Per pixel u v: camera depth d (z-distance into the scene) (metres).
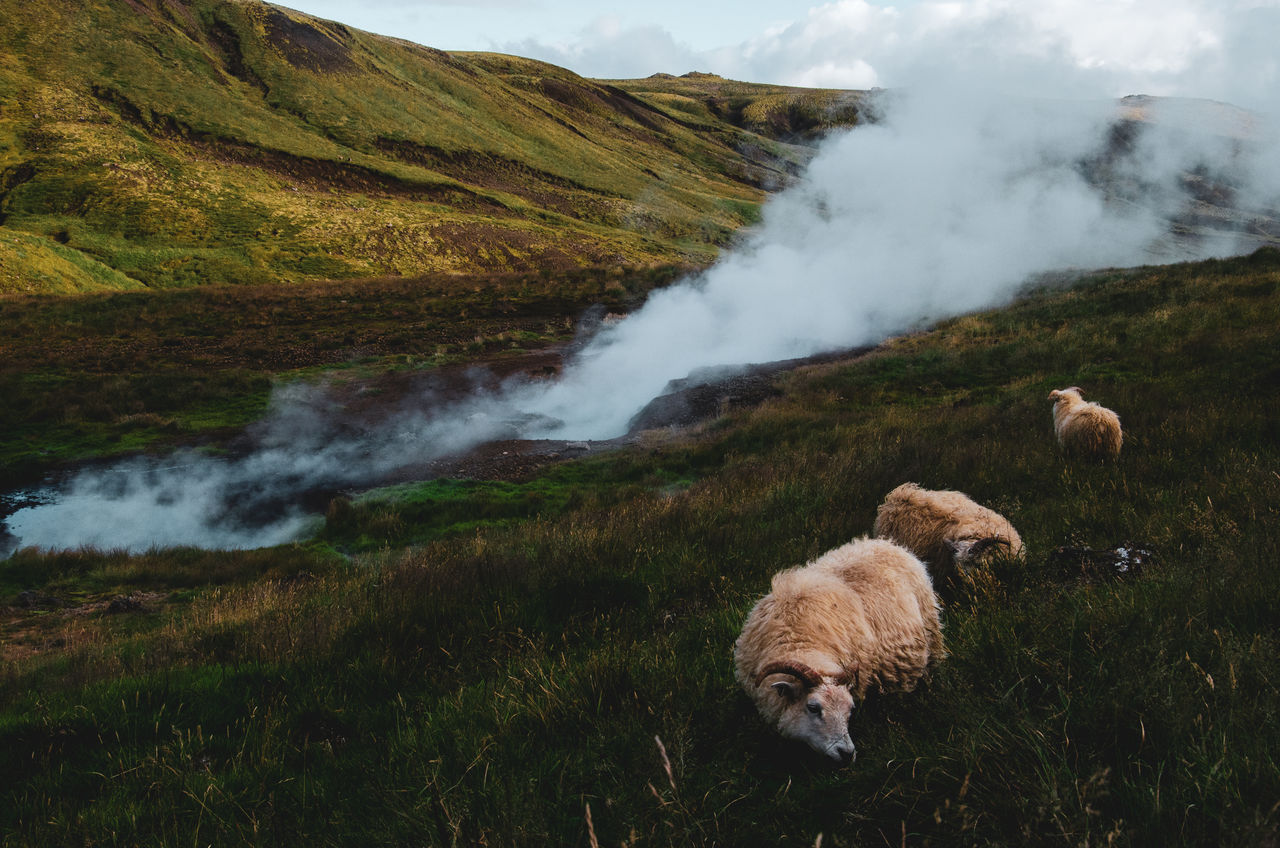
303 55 111.75
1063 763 2.58
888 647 3.76
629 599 6.06
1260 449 8.29
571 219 91.94
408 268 63.03
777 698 3.37
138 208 62.72
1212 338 15.80
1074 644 3.55
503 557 7.74
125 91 83.81
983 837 2.50
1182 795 2.40
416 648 5.40
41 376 23.14
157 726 4.50
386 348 27.45
